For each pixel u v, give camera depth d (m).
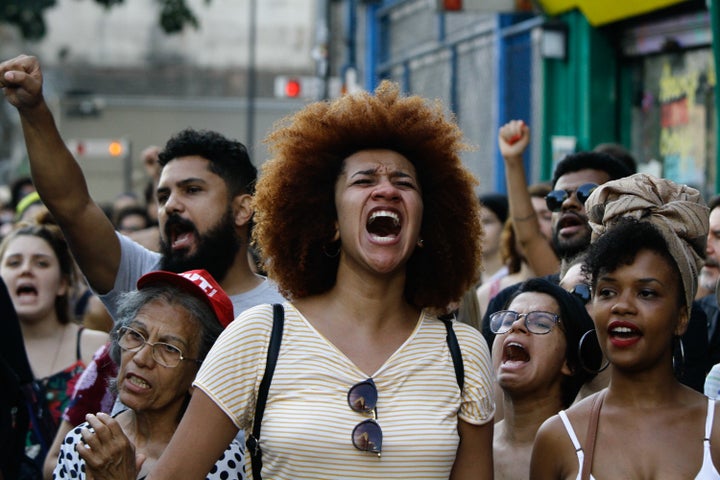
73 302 9.05
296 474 3.62
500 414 5.38
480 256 4.13
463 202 4.08
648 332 3.87
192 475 3.70
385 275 3.85
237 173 5.63
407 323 3.92
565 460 3.94
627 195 4.20
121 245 5.68
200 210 5.54
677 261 3.92
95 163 25.58
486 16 14.94
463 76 15.80
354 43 18.88
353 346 3.80
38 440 6.20
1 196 26.14
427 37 17.05
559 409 5.01
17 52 53.91
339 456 3.62
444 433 3.71
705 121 11.19
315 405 3.67
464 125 15.77
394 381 3.75
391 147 3.99
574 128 12.95
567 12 12.97
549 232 7.87
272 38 56.66
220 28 56.69
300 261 3.97
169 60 56.81
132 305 4.75
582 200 5.89
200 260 5.55
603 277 3.92
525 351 4.97
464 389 3.82
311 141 3.98
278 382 3.71
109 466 3.80
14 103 5.23
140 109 26.73
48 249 7.00
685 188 4.26
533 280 5.09
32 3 26.64
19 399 5.57
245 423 3.77
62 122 26.58
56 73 55.38
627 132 12.59
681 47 11.46
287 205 3.99
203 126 27.14
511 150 7.18
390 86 4.16
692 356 5.15
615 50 12.62
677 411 3.89
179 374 4.66
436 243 4.04
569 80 13.02
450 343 3.87
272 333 3.79
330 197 3.98
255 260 7.07
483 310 7.78
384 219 3.87
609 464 3.85
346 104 4.04
